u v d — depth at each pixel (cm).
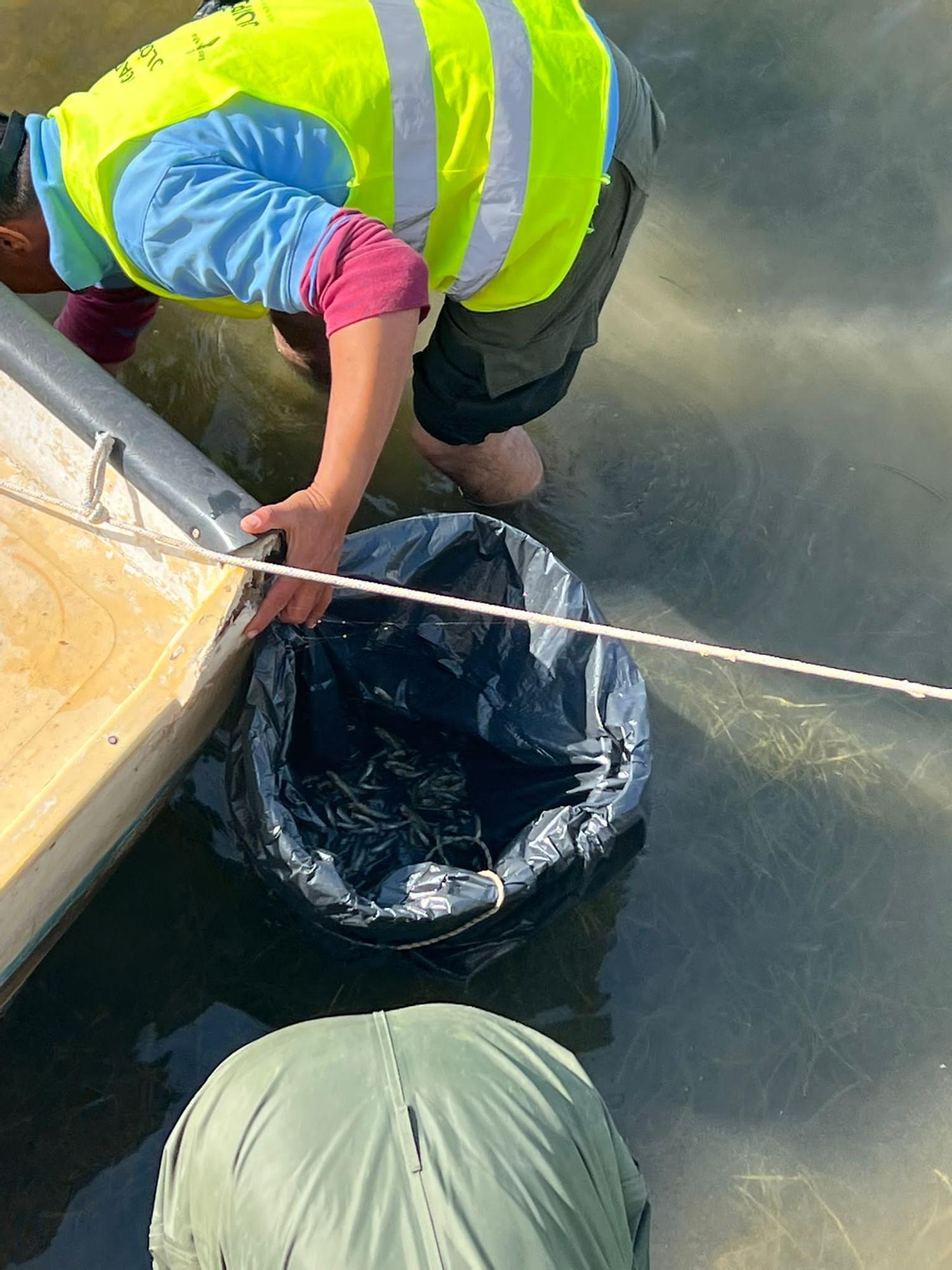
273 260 119
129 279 168
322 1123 97
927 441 221
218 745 181
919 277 238
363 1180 93
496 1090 100
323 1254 90
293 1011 168
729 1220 162
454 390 168
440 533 164
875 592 208
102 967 167
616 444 216
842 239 241
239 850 175
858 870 186
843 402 224
